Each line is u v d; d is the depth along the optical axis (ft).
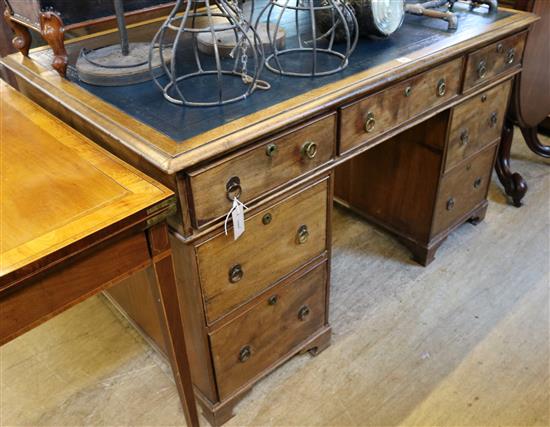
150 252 2.65
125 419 4.09
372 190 5.74
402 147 5.14
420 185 5.17
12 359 4.59
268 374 4.35
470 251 5.78
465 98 4.46
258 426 4.02
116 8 3.42
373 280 5.42
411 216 5.45
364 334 4.79
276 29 3.42
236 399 3.99
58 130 3.12
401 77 3.61
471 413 4.09
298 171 3.28
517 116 5.95
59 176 2.68
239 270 3.33
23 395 4.28
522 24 4.53
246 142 2.82
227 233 3.10
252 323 3.71
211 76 3.45
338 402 4.19
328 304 4.36
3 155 2.87
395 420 4.05
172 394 4.27
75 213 2.40
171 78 3.09
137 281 3.91
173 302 2.99
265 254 3.46
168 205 2.53
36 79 3.51
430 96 4.05
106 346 4.71
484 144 5.31
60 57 3.35
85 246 2.28
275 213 3.34
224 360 3.67
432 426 4.00
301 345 4.33
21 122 3.23
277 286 3.72
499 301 5.11
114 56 3.60
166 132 2.79
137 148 2.71
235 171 2.89
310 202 3.55
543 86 6.00
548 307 5.02
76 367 4.52
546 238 5.93
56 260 2.20
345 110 3.34
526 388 4.27
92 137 3.27
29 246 2.19
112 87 3.35
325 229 3.84
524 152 7.62
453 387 4.29
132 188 2.57
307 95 3.16
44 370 4.49
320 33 4.00
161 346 4.33
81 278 2.40
